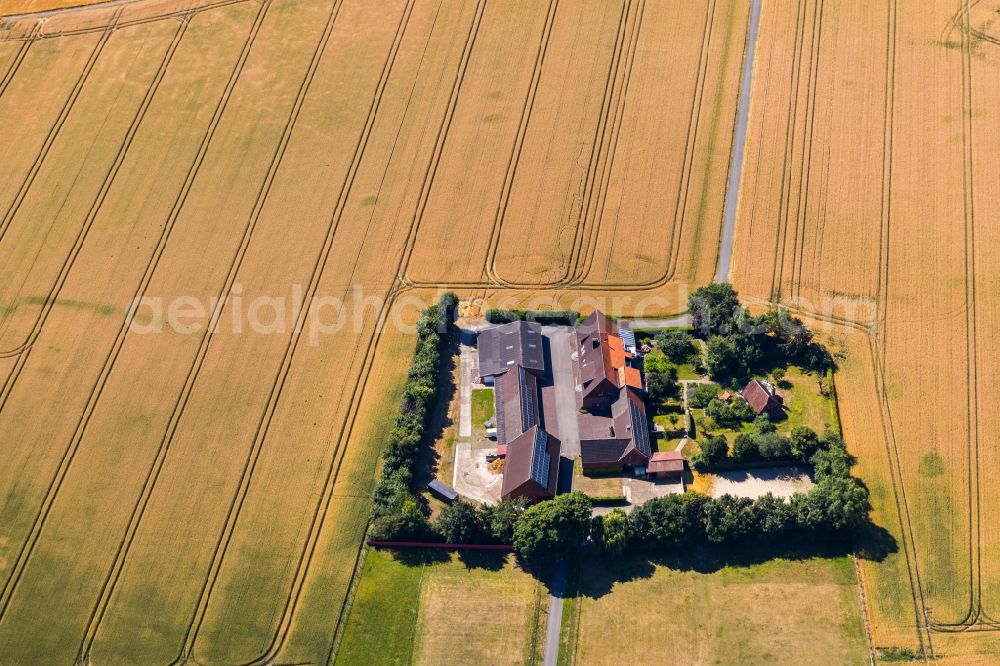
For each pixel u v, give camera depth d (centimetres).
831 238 12838
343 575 10238
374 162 14625
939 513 10100
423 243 13538
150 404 12019
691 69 15212
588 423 11281
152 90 15975
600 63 15488
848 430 10881
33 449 11681
